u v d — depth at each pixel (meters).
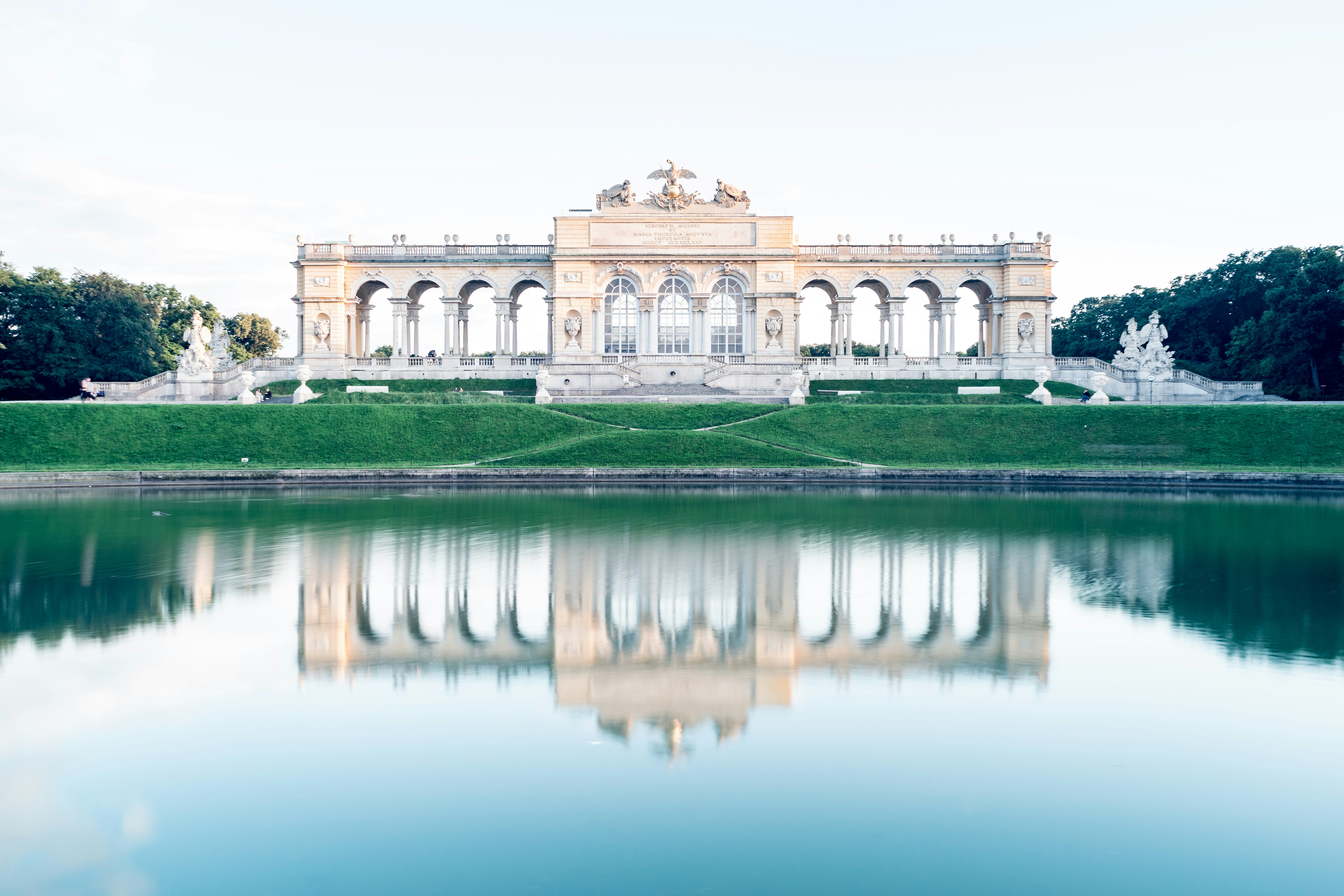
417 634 25.30
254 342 153.75
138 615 26.89
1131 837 14.87
